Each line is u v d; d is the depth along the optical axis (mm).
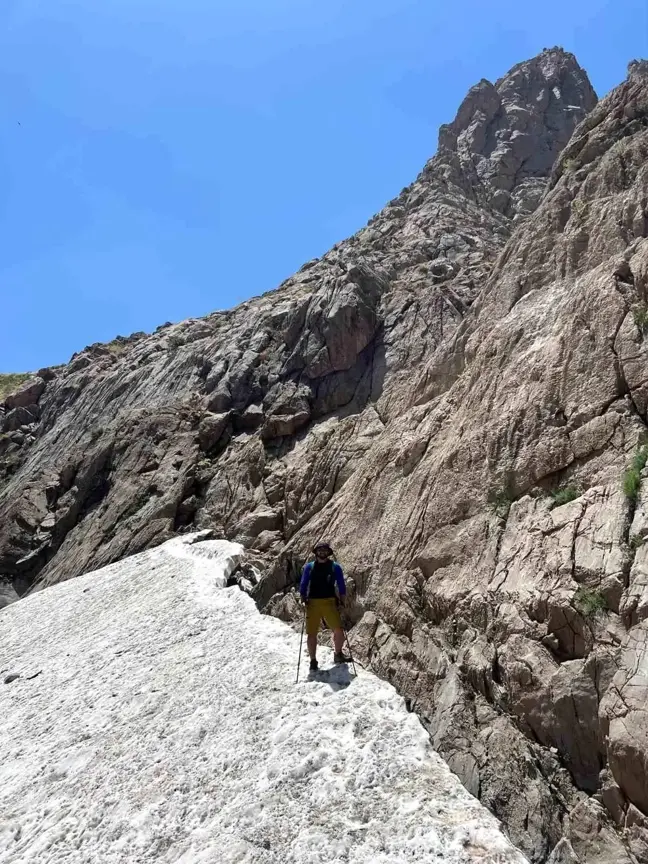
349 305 26766
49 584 26531
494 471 11734
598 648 8133
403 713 10031
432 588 11414
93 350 48812
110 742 11680
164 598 17969
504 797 8062
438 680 10125
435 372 16922
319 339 27125
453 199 40562
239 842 8180
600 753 7703
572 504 9820
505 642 9367
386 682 10914
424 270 30578
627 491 9102
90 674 15125
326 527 15984
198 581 18406
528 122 48562
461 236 34594
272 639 13609
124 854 8836
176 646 14703
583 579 8750
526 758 8242
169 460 27438
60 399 43688
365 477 16078
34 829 10164
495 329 14531
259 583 16562
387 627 12008
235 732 10469
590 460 10203
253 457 24812
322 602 11695
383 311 27609
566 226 14969
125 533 25422
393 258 32719
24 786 11469
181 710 11789
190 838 8648
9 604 27172
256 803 8750
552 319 13039
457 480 12453
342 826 8016
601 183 14820
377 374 24891
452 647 10359
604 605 8312
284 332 29594
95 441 32188
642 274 11266
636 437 9742
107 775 10742
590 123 17297
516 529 10602
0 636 21484
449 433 13867
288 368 27578
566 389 11289
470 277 28281
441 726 9391
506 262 16531
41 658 17812
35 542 29422
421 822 7793
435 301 26453
